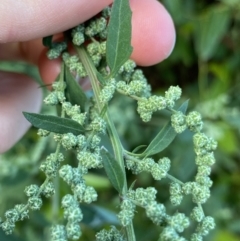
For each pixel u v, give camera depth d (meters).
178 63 0.20
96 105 0.09
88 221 0.14
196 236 0.07
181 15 0.18
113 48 0.09
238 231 0.19
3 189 0.17
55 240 0.06
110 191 0.19
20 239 0.13
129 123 0.19
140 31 0.11
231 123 0.19
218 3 0.19
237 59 0.19
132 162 0.08
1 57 0.14
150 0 0.12
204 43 0.18
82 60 0.10
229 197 0.20
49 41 0.10
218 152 0.19
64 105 0.09
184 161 0.17
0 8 0.09
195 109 0.19
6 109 0.12
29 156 0.18
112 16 0.08
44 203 0.18
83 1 0.09
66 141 0.08
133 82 0.09
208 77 0.21
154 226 0.17
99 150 0.08
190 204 0.18
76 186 0.07
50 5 0.09
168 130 0.08
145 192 0.07
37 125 0.08
